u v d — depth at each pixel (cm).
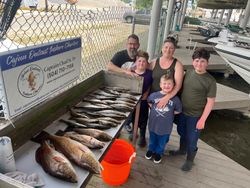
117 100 219
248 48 504
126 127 295
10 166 115
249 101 438
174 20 1122
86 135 155
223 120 467
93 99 217
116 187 217
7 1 113
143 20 558
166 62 243
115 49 364
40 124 157
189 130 238
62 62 170
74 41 182
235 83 748
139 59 245
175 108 235
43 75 150
